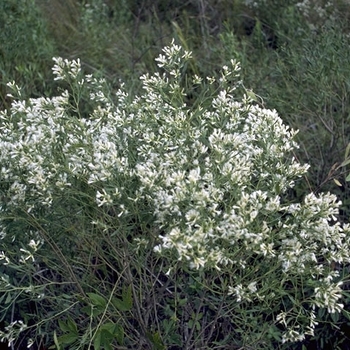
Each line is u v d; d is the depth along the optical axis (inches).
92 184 112.2
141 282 120.4
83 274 128.5
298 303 111.6
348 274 119.8
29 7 215.5
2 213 115.3
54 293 130.1
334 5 213.5
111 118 121.2
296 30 210.7
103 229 116.2
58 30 232.2
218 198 104.5
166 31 237.5
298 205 110.6
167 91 127.6
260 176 113.0
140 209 111.5
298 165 113.9
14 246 123.5
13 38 199.6
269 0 230.1
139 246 112.4
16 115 129.8
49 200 114.0
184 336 127.3
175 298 119.1
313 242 113.7
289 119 170.7
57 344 112.1
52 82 201.8
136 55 220.7
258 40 207.5
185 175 110.1
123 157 111.8
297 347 140.3
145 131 119.6
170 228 105.7
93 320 126.0
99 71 194.9
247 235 103.3
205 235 100.6
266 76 186.9
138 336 122.6
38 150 113.5
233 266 114.9
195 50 220.7
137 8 255.8
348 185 158.4
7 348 141.3
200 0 244.2
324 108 169.3
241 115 123.9
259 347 124.7
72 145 112.8
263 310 118.0
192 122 122.0
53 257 122.7
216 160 108.3
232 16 240.1
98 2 244.4
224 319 126.3
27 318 129.5
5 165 116.1
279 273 114.9
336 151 161.9
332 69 165.0
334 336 140.6
